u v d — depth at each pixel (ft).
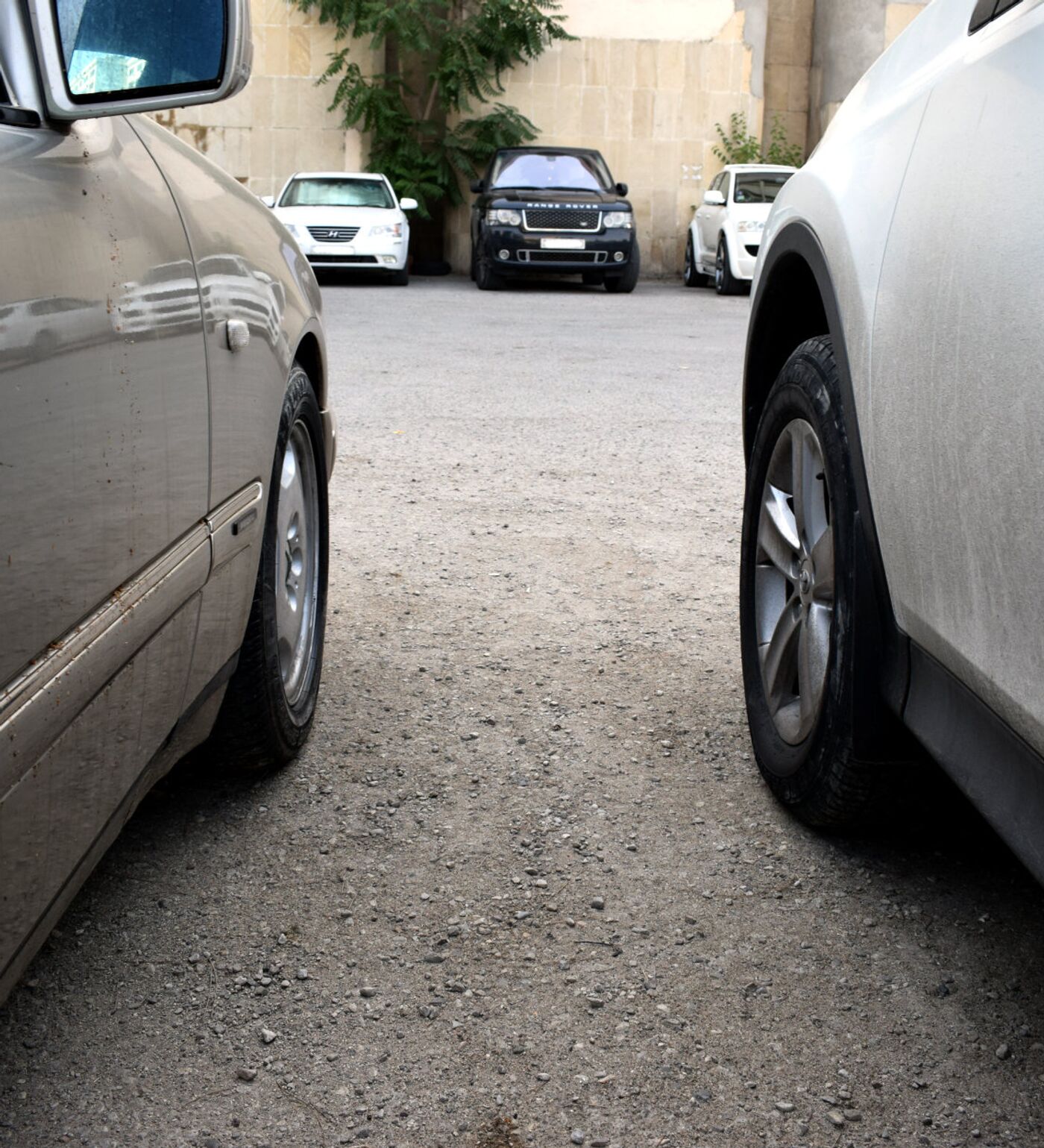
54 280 4.80
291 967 6.72
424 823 8.36
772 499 8.87
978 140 5.82
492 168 63.67
